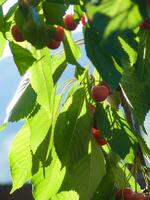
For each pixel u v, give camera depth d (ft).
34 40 1.98
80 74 2.54
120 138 2.60
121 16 1.16
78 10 2.17
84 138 2.63
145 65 2.30
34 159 2.64
